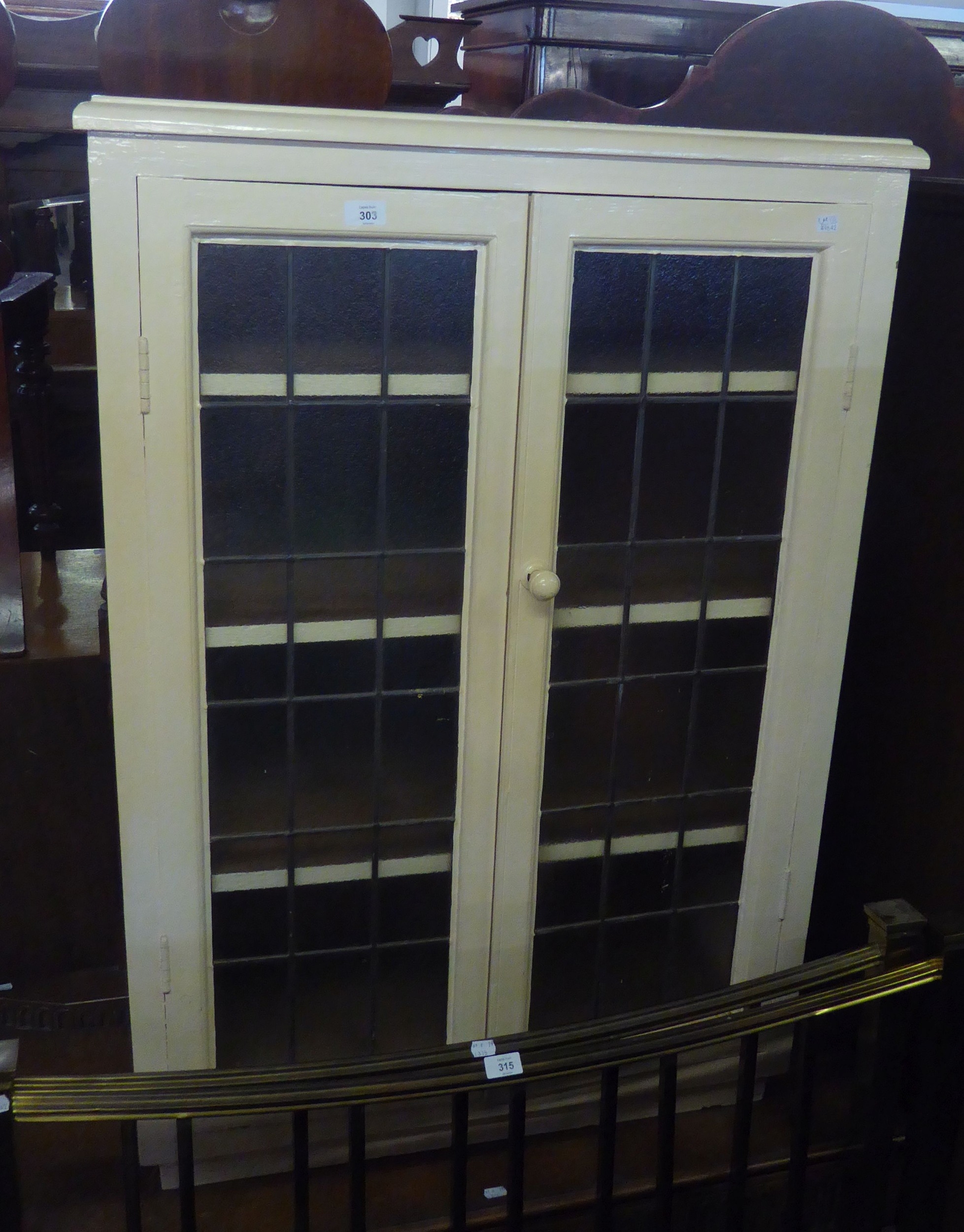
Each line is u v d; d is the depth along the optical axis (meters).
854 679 1.94
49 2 2.91
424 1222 1.57
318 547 1.35
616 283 1.33
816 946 2.10
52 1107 1.21
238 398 1.27
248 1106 1.25
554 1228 1.62
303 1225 1.37
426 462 1.34
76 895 1.97
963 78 2.41
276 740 1.42
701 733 1.57
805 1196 1.75
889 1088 1.49
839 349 1.42
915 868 1.81
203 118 1.15
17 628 1.84
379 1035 1.59
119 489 1.25
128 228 1.17
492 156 1.23
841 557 1.51
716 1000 1.37
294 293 1.25
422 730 1.46
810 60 1.69
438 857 1.52
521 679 1.45
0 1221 1.25
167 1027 1.50
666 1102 1.41
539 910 1.59
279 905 1.49
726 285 1.37
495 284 1.28
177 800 1.39
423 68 1.97
